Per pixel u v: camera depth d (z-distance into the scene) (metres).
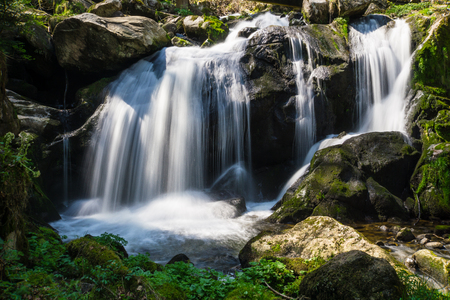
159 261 6.17
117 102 11.38
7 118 5.48
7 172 3.57
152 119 11.04
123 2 14.59
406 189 9.61
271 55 11.42
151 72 12.00
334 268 3.56
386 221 8.55
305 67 11.53
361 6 12.77
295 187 9.51
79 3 13.90
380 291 3.31
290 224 8.41
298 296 3.85
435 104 10.37
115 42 11.84
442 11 12.22
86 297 3.33
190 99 11.28
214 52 12.41
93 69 12.34
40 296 3.16
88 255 4.23
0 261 3.19
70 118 11.26
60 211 10.23
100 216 9.79
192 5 18.47
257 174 11.52
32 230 5.16
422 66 11.12
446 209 8.57
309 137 11.21
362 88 11.74
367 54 11.74
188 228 8.23
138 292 3.47
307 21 14.09
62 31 11.66
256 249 5.68
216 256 6.42
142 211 9.86
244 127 11.16
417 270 5.29
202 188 11.20
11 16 9.79
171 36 14.62
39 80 12.83
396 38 11.92
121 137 10.98
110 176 10.84
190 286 4.00
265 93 11.03
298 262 4.94
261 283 4.43
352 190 8.60
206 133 11.16
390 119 11.33
